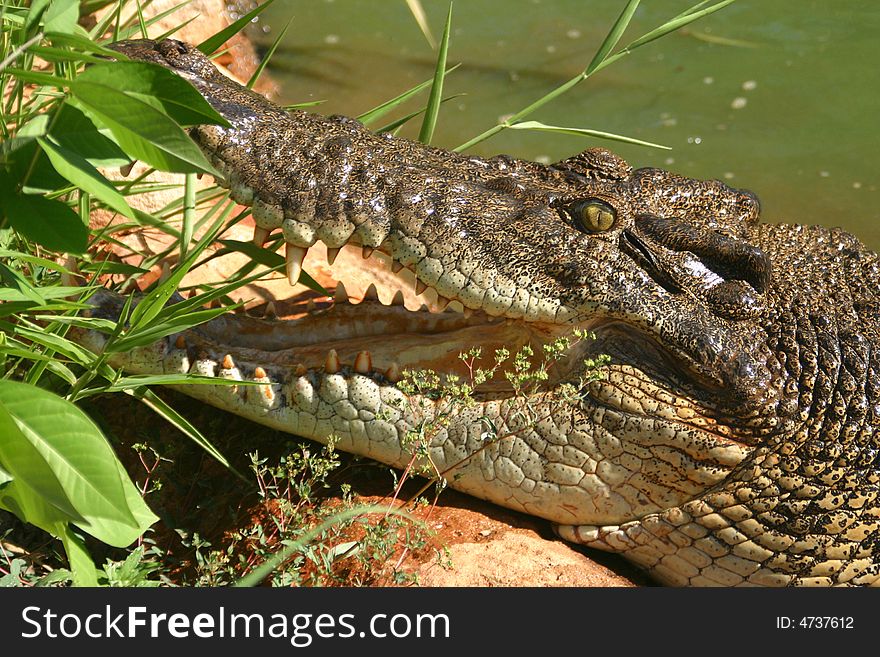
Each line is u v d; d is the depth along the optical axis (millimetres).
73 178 5062
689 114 14656
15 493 5719
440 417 7258
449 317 8320
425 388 7559
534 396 7531
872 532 7629
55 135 5297
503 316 7445
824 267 8297
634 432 7395
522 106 14656
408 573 6801
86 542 7188
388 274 10773
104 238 8969
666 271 7492
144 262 9227
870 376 7629
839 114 14758
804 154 13828
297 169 7281
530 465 7492
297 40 16047
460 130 14070
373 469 7883
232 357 7527
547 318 7441
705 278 7613
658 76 15562
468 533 7371
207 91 7477
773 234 8609
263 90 14602
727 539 7543
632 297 7367
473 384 7723
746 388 7336
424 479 7840
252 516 7484
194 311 7750
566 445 7449
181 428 7250
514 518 7738
